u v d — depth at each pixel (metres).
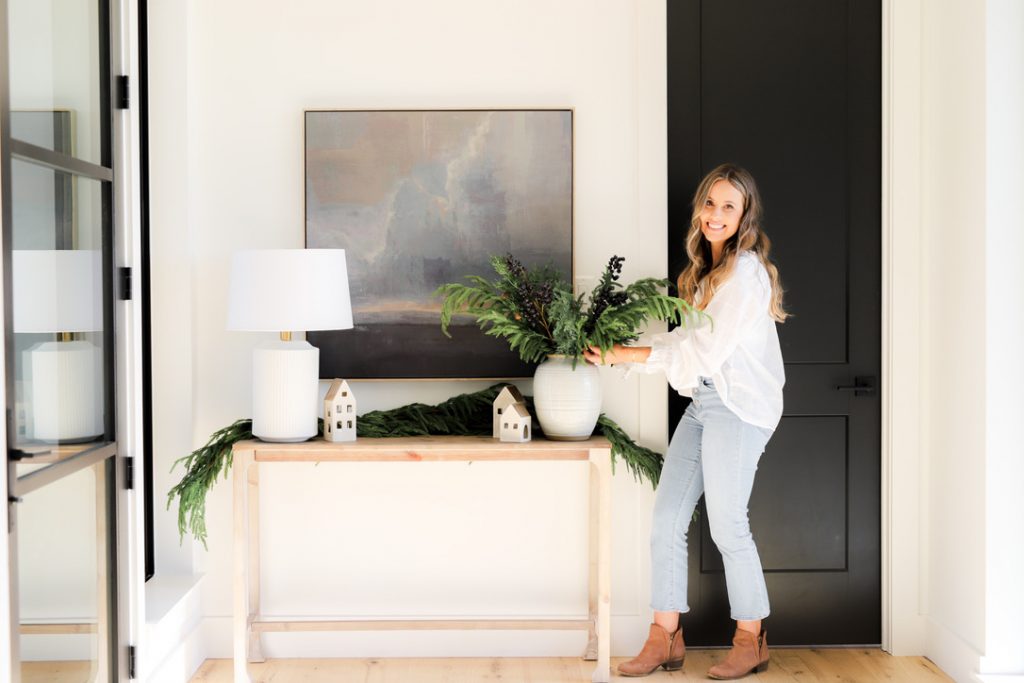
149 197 3.32
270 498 3.40
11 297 2.12
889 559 3.45
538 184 3.37
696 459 3.19
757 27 3.44
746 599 3.13
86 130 2.54
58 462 2.36
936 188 3.33
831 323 3.47
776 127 3.45
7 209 2.10
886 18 3.41
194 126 3.37
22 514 2.19
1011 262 3.00
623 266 3.40
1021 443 3.00
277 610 3.41
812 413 3.48
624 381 3.42
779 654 3.44
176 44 3.31
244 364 3.39
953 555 3.23
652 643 3.23
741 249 3.03
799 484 3.49
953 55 3.19
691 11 3.42
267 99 3.37
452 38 3.38
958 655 3.17
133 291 2.80
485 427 3.34
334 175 3.36
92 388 2.58
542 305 3.12
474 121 3.37
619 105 3.39
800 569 3.47
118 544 2.71
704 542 3.48
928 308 3.39
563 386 3.04
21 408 2.18
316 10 3.37
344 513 3.41
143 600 2.82
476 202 3.37
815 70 3.44
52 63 2.34
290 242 3.39
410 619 3.41
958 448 3.19
